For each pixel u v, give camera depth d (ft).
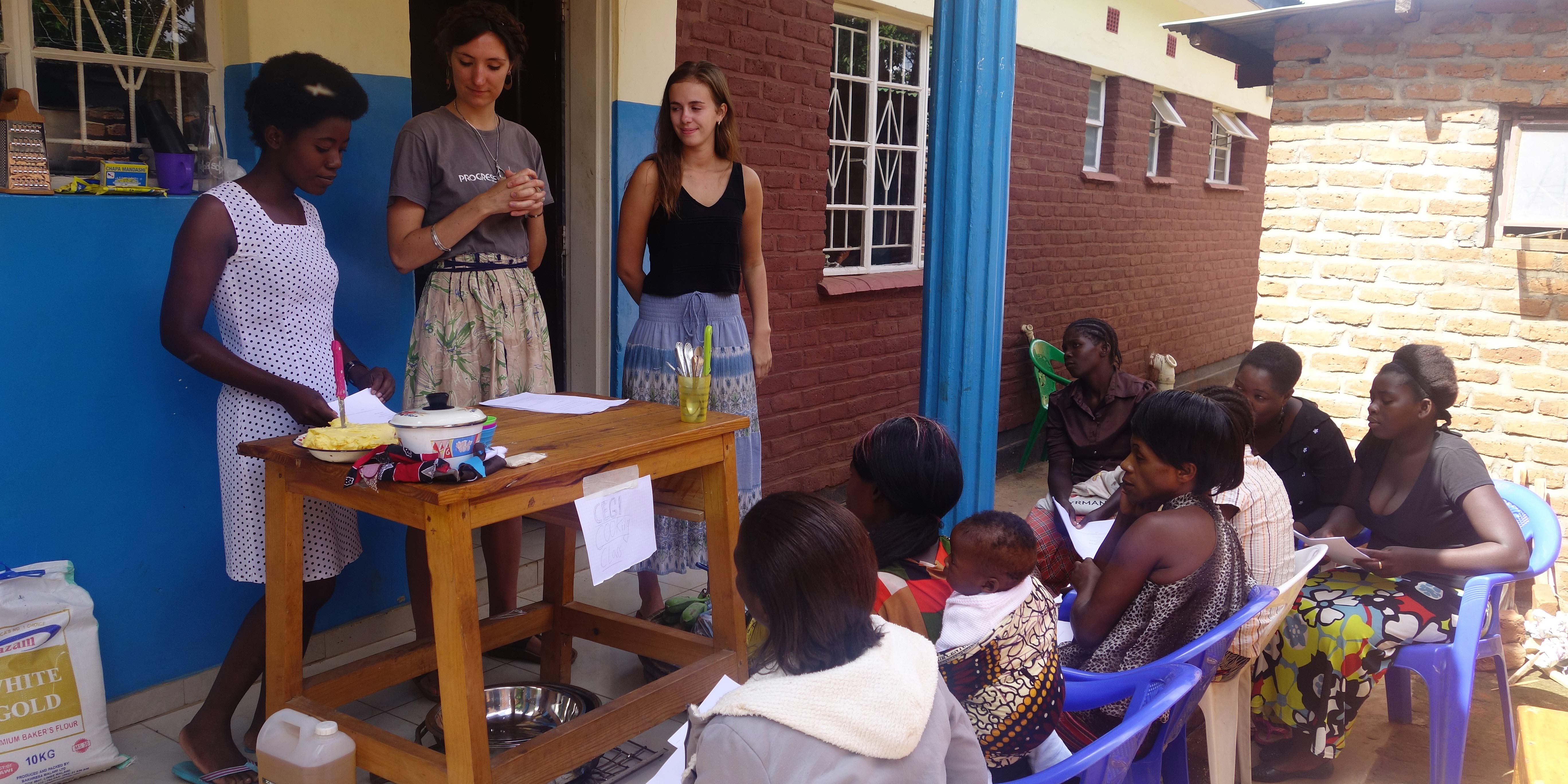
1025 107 22.04
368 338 11.26
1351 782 9.80
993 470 11.89
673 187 11.18
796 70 16.88
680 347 8.50
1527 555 9.45
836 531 4.65
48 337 8.76
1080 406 12.70
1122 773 6.30
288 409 8.27
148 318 9.40
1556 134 13.57
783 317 17.26
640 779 9.07
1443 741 9.41
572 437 7.84
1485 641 9.88
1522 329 13.70
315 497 7.39
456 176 10.07
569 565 10.36
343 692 8.30
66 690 8.57
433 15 14.06
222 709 8.73
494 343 10.21
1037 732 6.36
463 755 6.72
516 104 14.69
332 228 10.78
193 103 10.25
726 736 4.39
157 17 9.84
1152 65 27.66
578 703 8.86
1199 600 7.48
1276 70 15.06
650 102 14.38
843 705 4.42
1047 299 24.16
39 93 9.23
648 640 9.68
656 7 14.17
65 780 8.59
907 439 6.84
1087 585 8.14
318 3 10.42
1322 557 8.55
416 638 11.62
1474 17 13.71
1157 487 7.66
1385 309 14.57
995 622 6.24
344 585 11.25
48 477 8.88
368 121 10.96
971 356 11.36
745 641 8.99
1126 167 27.17
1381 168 14.46
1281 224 15.19
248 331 8.45
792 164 17.02
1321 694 9.47
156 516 9.68
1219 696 8.12
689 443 8.27
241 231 8.20
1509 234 14.07
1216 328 35.37
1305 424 11.30
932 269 11.37
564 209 14.55
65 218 8.75
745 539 4.78
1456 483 9.93
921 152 21.04
